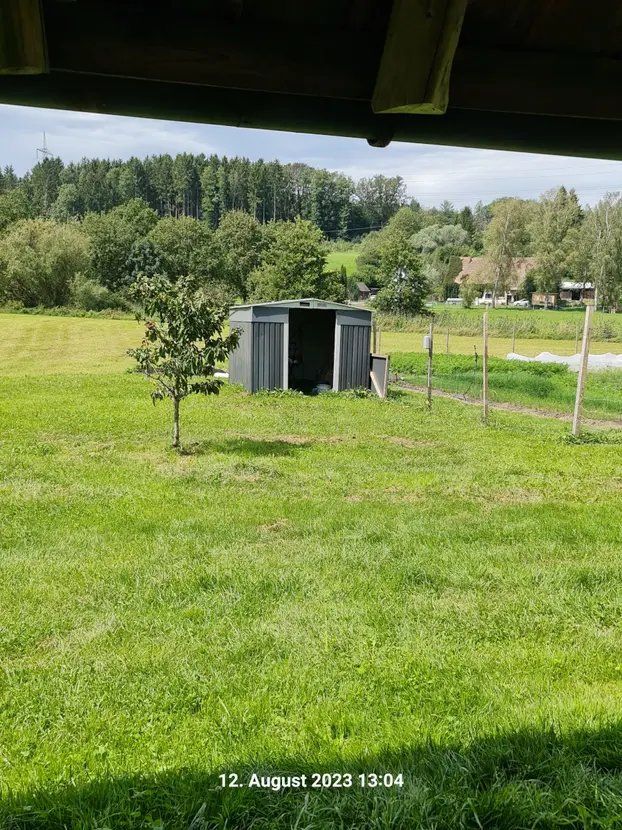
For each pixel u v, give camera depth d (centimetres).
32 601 576
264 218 15538
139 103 196
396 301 7569
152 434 1548
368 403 2147
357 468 1208
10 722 388
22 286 7256
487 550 720
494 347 4569
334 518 855
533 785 300
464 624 525
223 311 1349
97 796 306
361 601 571
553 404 2238
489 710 388
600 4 190
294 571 641
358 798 294
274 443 1457
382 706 397
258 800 300
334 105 204
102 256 8969
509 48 197
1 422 1670
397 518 859
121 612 554
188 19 178
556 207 8600
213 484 1070
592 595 591
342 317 2369
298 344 2828
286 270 7231
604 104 200
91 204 15112
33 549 729
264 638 495
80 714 395
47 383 2559
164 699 409
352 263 12544
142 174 15838
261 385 2316
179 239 9325
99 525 824
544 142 216
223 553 707
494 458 1305
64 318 6500
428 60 177
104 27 174
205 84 182
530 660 462
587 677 439
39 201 15650
